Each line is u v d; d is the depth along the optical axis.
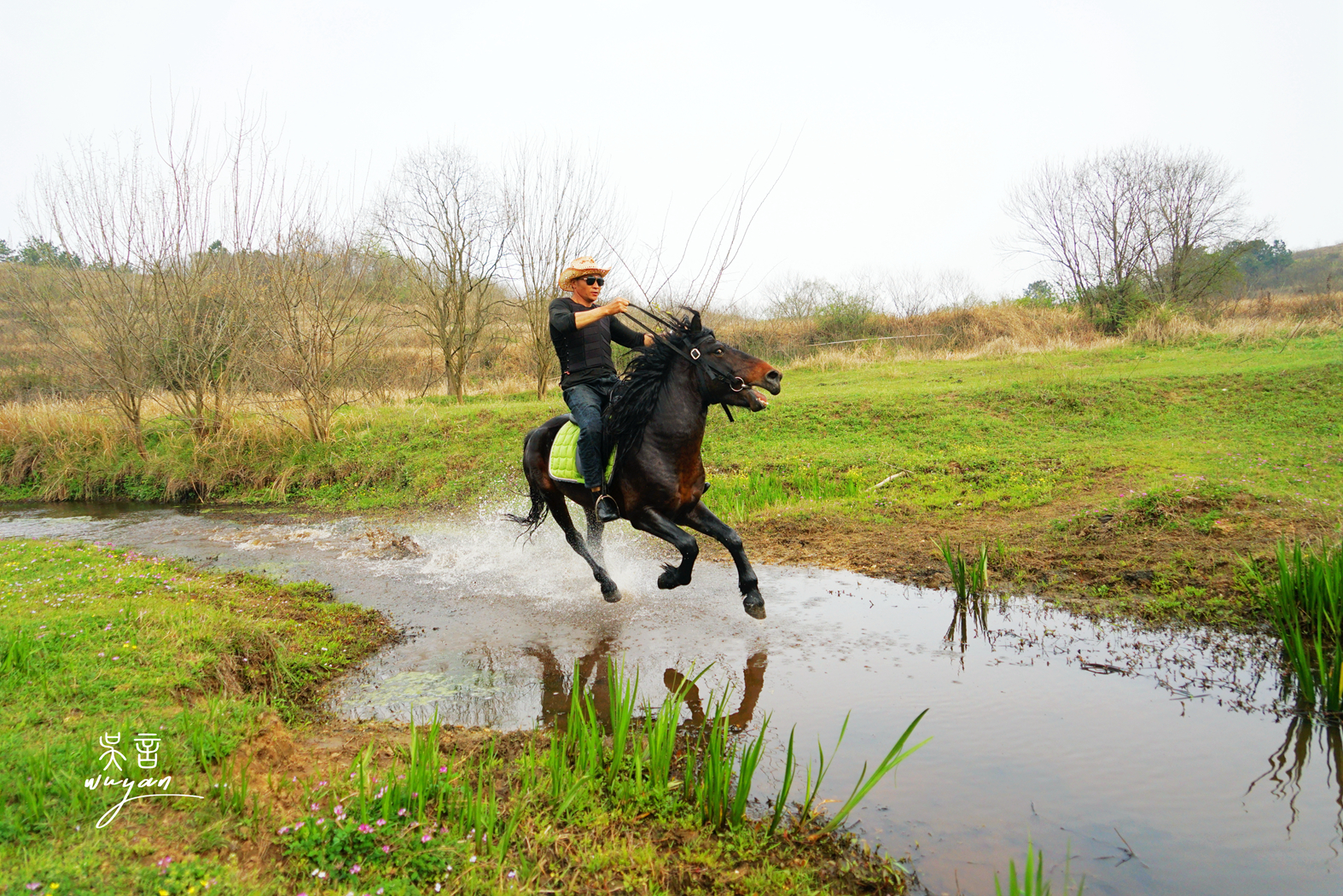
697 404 5.80
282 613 6.41
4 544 8.44
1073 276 27.72
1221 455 9.64
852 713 4.61
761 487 10.27
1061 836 3.41
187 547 9.88
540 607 6.85
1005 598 6.47
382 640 6.07
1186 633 5.51
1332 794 3.67
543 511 7.12
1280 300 28.17
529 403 17.89
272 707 4.64
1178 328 19.64
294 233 14.66
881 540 8.23
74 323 15.82
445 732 4.44
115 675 4.45
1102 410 12.68
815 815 3.59
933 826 3.50
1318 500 7.32
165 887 2.72
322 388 14.47
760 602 5.68
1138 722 4.40
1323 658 4.92
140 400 15.08
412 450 13.97
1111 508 7.83
